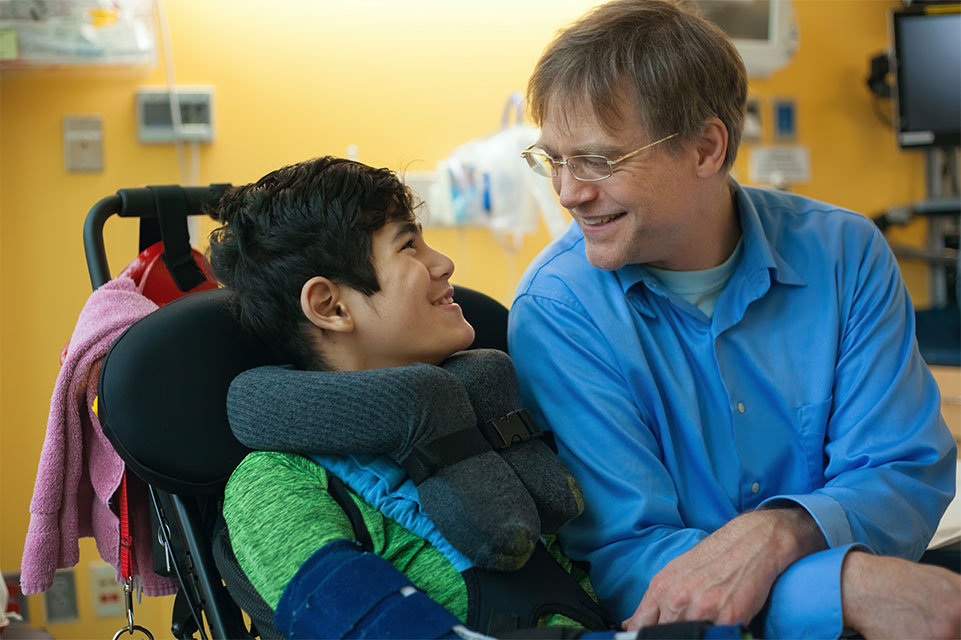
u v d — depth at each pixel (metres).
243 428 0.95
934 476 1.11
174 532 1.08
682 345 1.16
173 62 2.21
